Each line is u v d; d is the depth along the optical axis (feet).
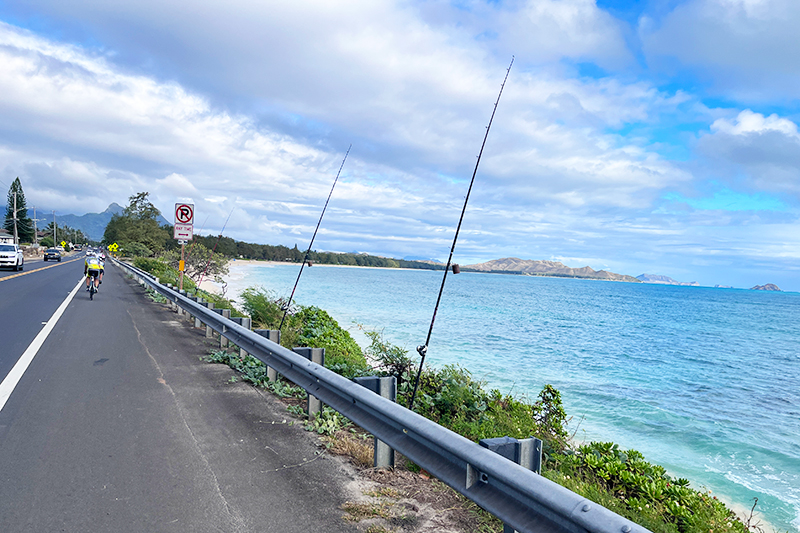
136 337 32.48
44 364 23.61
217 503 10.68
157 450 13.64
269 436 15.20
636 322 144.15
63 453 13.16
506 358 61.93
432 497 11.59
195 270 112.27
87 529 9.39
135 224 270.05
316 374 15.55
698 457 31.91
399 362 25.18
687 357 78.95
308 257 33.35
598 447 21.56
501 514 8.32
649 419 39.68
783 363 78.69
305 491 11.50
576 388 48.52
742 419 42.06
